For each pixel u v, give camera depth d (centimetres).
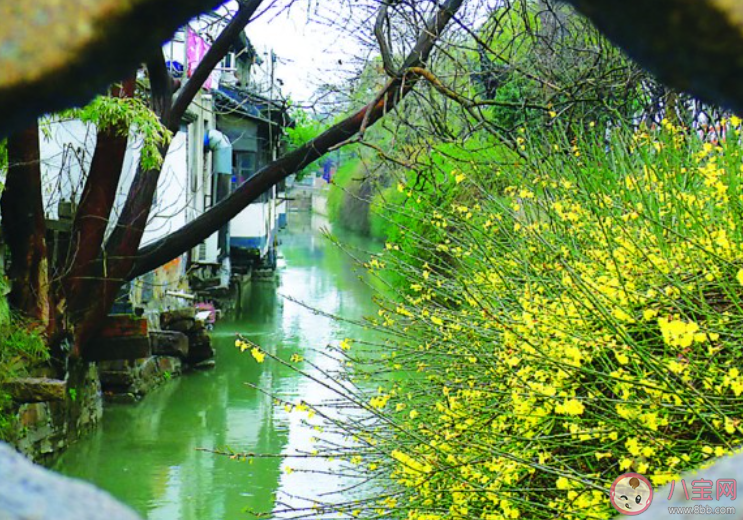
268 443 1062
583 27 991
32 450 939
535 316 454
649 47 60
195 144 2169
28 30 57
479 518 410
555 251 455
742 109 61
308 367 1489
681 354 411
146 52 61
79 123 1394
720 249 461
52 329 997
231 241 2773
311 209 7275
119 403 1275
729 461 61
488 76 1079
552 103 888
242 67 2809
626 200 541
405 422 504
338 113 1175
